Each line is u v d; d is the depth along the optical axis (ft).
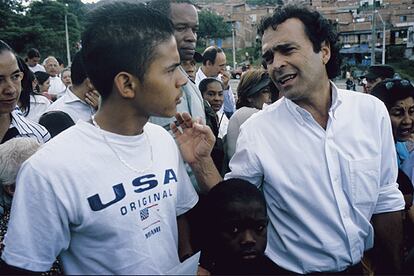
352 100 5.67
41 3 138.10
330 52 5.63
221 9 183.01
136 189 4.34
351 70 69.77
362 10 97.60
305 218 5.32
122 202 4.23
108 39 4.20
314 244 5.33
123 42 4.17
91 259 4.24
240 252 4.80
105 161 4.26
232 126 7.91
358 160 5.33
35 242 4.05
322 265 5.35
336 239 5.31
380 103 5.71
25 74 9.25
